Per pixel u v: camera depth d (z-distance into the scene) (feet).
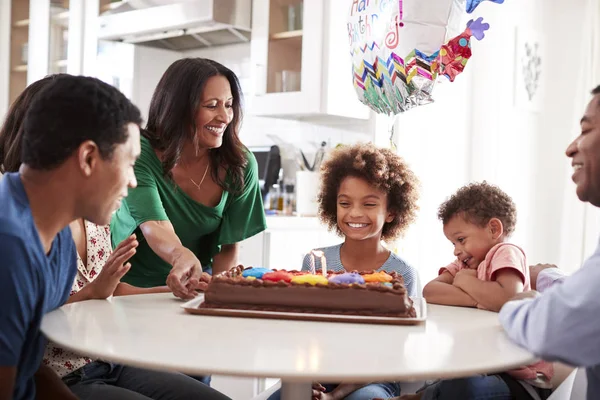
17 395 3.66
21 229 3.33
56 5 12.89
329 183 6.13
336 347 3.50
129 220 5.77
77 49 12.61
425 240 11.32
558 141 12.87
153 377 5.20
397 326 4.08
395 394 5.61
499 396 4.61
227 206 6.59
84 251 5.16
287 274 4.60
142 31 11.80
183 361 3.17
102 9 12.54
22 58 13.10
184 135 6.02
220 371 3.06
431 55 6.77
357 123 11.32
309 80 10.72
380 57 7.26
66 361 4.76
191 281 4.92
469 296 4.87
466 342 3.70
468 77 11.85
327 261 6.06
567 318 3.36
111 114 3.54
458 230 5.43
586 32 12.17
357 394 5.24
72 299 4.79
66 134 3.45
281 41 11.11
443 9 6.69
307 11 10.72
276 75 11.18
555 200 12.85
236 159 6.36
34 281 3.39
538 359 3.51
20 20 13.09
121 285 5.50
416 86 6.95
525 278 4.92
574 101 12.67
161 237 5.55
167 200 6.13
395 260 6.00
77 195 3.59
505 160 12.04
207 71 6.00
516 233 12.42
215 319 4.16
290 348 3.45
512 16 12.11
